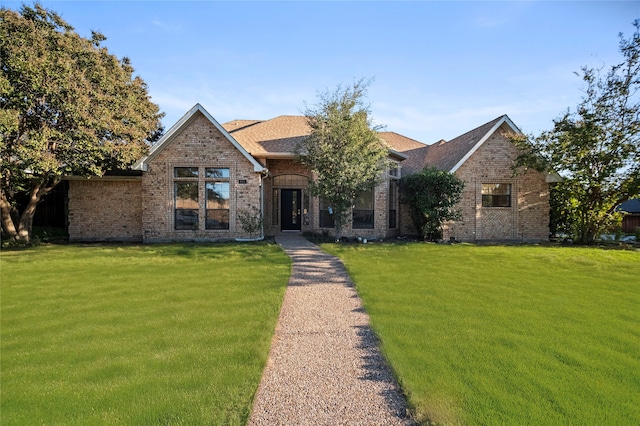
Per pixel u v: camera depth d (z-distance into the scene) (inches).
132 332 195.2
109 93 564.1
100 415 120.2
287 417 118.1
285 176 736.3
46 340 185.8
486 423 112.8
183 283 304.5
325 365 156.3
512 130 661.9
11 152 480.4
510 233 666.8
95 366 155.8
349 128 558.6
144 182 613.9
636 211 1109.1
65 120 514.9
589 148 594.9
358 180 559.2
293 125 795.4
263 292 274.2
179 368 152.5
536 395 129.0
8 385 140.8
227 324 205.9
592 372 146.6
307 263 396.5
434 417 115.8
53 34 507.8
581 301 251.3
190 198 621.9
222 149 617.9
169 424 114.5
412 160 894.4
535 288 287.7
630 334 188.7
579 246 589.3
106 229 657.6
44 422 117.3
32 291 281.9
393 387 137.5
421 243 603.5
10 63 452.1
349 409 122.6
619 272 354.3
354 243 591.5
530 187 668.7
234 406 124.0
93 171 553.0
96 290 283.7
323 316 221.6
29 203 620.1
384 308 233.0
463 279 318.7
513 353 164.2
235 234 621.3
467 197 658.8
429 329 195.2
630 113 576.1
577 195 644.1
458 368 149.4
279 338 187.6
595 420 114.8
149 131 676.7
